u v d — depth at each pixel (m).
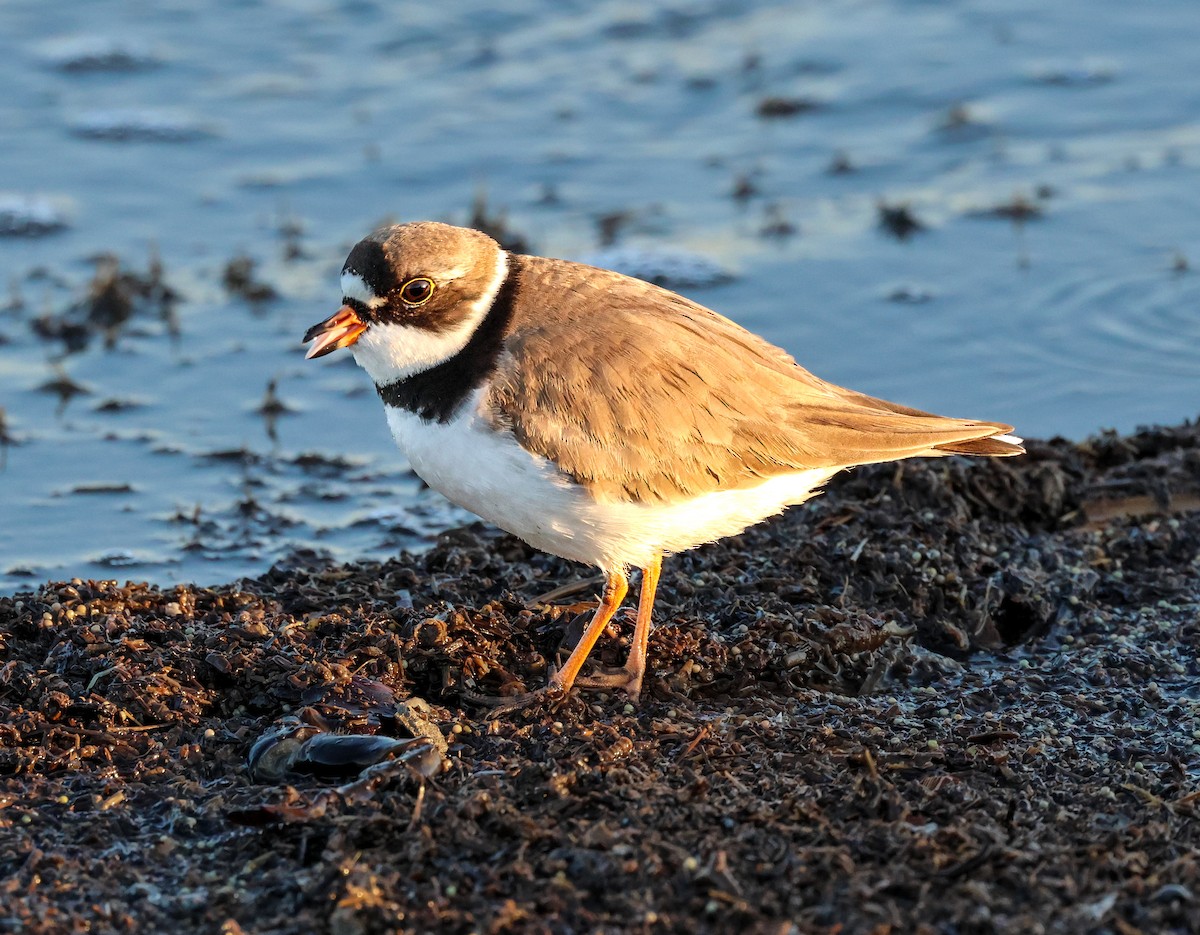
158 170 19.83
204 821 8.59
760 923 7.44
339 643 10.17
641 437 9.41
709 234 18.38
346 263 9.69
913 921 7.48
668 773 8.95
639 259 17.75
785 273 17.61
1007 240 18.06
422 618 10.29
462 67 22.44
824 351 16.28
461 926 7.52
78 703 9.52
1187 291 16.88
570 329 9.55
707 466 9.59
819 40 23.11
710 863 7.78
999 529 12.52
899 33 23.23
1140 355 15.95
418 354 9.54
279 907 7.86
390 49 22.89
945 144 20.27
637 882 7.77
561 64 22.55
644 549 9.80
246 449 14.98
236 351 16.55
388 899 7.66
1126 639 11.11
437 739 9.18
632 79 22.14
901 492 12.74
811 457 9.86
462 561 11.91
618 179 19.69
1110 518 12.94
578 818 8.35
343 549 13.34
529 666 10.28
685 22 23.66
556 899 7.63
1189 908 7.58
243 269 17.66
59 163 19.83
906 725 9.80
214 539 13.48
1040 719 9.98
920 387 15.62
